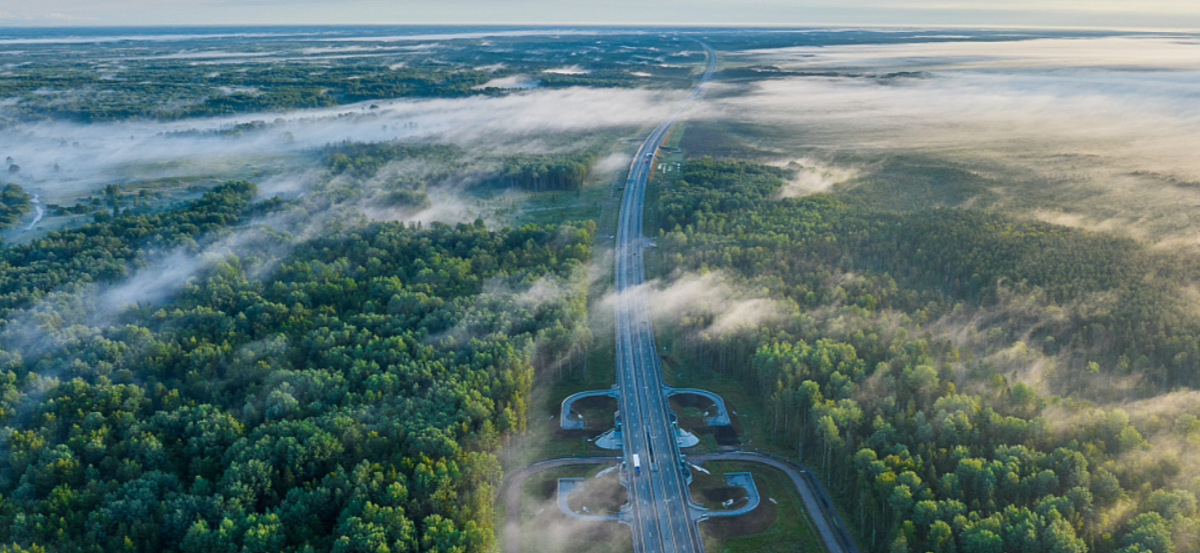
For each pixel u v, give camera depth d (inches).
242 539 6825.8
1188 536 6476.4
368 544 6702.8
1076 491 7081.7
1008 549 6727.4
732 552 7564.0
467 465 7854.3
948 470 7834.6
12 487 7534.5
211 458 7780.5
